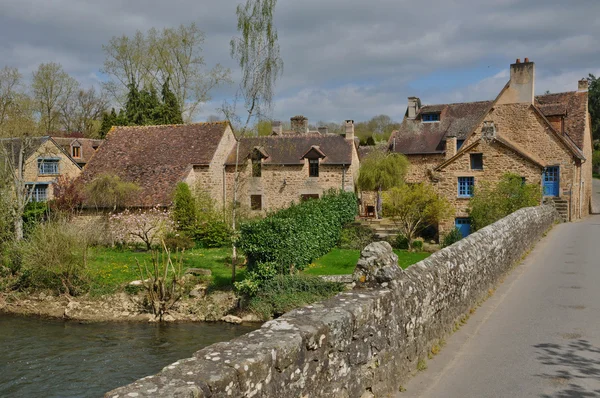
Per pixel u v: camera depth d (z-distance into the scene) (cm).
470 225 2939
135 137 3728
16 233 2403
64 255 2038
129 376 1321
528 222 1727
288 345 373
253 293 1791
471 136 3450
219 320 1788
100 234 2902
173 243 2658
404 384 591
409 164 3775
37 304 2002
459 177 3055
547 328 830
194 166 3394
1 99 3531
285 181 3522
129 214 2967
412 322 623
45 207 3041
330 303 496
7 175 2762
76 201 3050
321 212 2458
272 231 1780
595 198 4550
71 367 1386
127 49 4688
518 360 681
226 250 2675
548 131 3189
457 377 618
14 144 3756
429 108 4066
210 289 1953
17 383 1281
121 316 1852
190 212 2889
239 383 321
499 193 2600
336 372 440
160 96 4906
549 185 3180
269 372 350
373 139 5409
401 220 2789
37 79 4894
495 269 1159
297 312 460
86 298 1989
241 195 3547
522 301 1012
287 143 3622
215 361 331
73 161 4234
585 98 3694
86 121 6222
